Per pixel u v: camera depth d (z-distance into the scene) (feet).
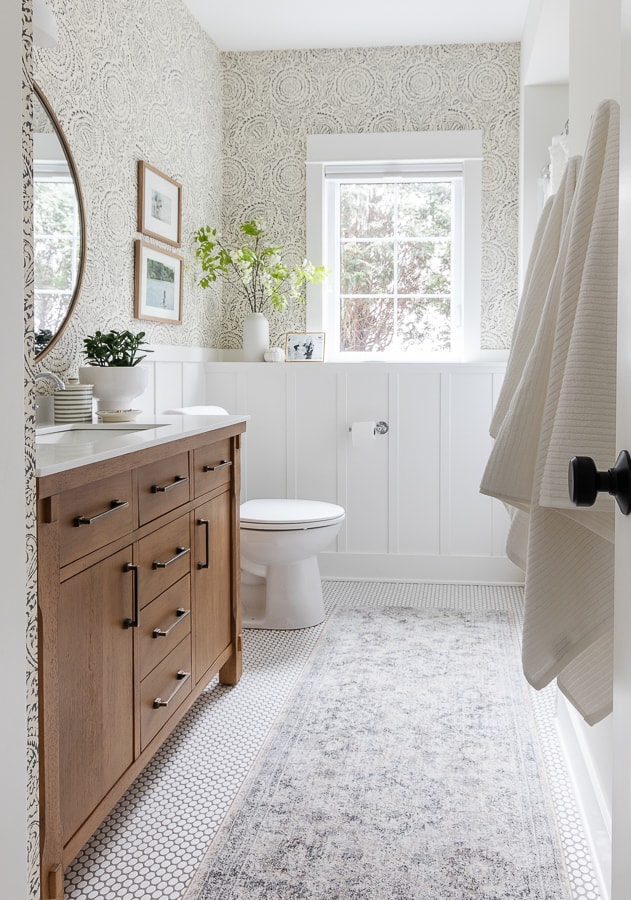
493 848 5.56
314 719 7.68
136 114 9.71
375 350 13.48
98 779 5.11
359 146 13.08
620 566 2.68
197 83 12.09
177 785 6.45
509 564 12.70
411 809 6.06
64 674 4.62
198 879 5.24
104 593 5.19
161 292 10.60
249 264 12.42
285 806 6.12
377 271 13.47
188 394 12.03
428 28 12.26
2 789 2.44
